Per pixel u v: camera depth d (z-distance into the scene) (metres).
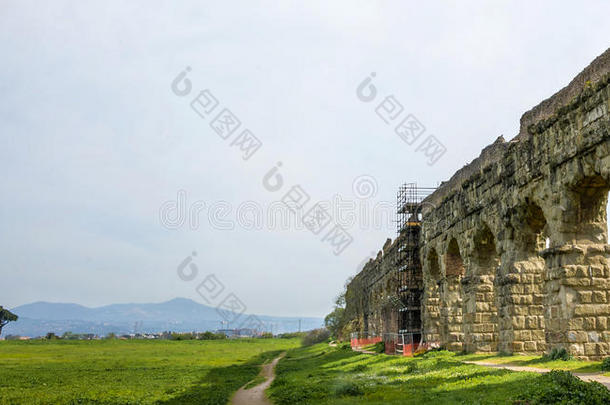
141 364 57.00
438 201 50.41
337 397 24.12
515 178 32.91
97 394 30.50
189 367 52.44
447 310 46.22
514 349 33.34
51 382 38.06
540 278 33.84
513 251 34.41
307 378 35.72
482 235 39.75
